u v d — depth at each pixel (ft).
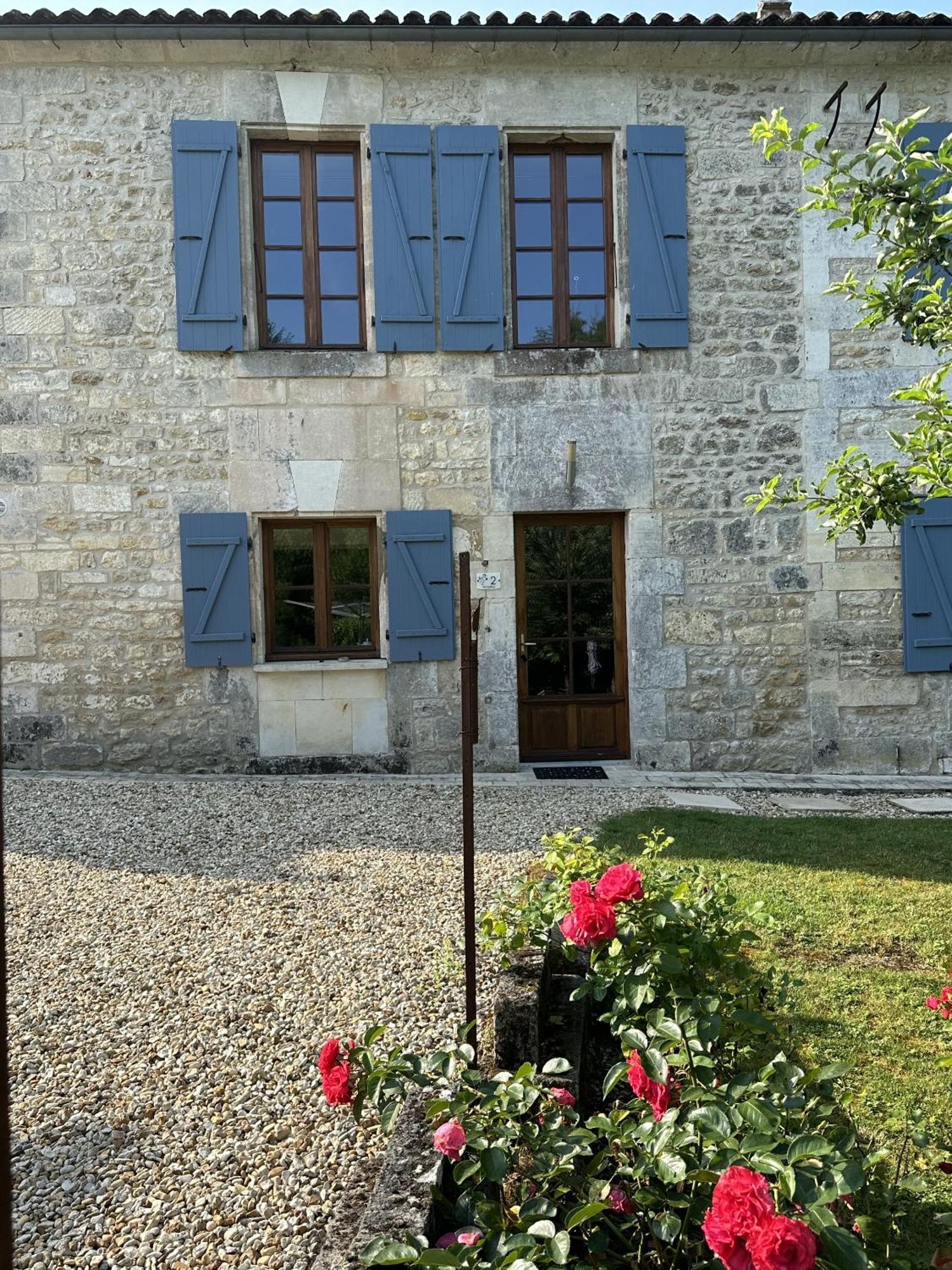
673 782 22.24
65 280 22.75
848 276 9.23
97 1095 7.82
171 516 23.03
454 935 10.88
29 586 22.79
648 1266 5.24
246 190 23.17
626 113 23.48
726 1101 5.09
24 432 22.68
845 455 9.62
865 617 23.90
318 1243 5.95
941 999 7.75
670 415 23.71
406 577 23.36
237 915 11.80
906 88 23.65
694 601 23.79
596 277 24.21
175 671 23.08
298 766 23.35
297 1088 7.79
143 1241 6.09
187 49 22.41
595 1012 8.58
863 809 19.79
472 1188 5.26
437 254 23.48
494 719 23.59
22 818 16.84
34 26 21.48
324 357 23.20
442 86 23.29
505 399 23.56
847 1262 3.97
